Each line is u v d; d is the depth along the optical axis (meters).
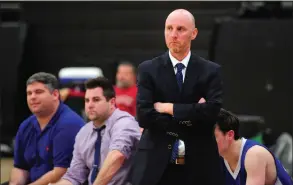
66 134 10.04
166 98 7.59
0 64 20.62
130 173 9.11
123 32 22.39
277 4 19.97
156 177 7.57
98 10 22.56
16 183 10.38
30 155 10.27
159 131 7.64
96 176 9.21
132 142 9.12
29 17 22.50
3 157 19.86
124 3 22.42
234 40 19.08
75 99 17.28
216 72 7.57
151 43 22.20
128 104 15.36
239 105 19.06
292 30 18.95
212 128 7.65
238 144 8.83
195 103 7.45
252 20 19.09
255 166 8.69
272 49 19.02
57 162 9.98
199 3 21.83
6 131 20.69
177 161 7.55
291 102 18.91
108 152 9.16
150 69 7.66
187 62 7.64
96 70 19.22
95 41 22.48
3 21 21.95
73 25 22.58
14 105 20.66
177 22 7.54
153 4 22.25
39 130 10.23
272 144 16.84
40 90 9.98
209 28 21.55
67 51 22.47
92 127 9.49
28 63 21.75
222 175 7.74
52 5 22.52
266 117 19.02
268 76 19.02
